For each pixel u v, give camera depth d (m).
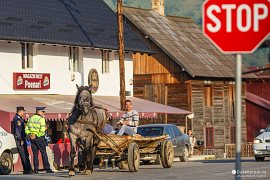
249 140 91.69
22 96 55.09
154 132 47.59
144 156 39.56
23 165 39.53
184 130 73.69
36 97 55.72
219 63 82.06
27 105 51.94
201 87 79.44
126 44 67.12
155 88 79.94
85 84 62.75
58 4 63.84
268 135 49.28
